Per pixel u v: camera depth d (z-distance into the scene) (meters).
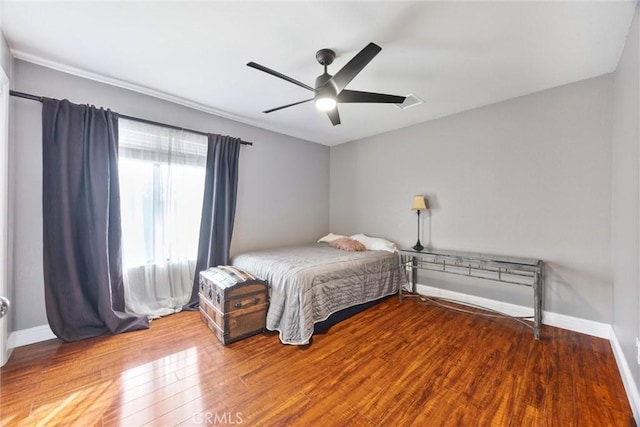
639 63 1.64
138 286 2.86
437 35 1.96
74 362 2.05
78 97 2.52
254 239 3.94
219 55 2.24
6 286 2.04
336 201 4.95
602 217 2.49
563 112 2.69
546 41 2.01
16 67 2.22
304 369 1.99
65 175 2.34
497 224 3.12
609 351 2.23
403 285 3.76
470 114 3.32
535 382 1.84
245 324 2.46
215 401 1.66
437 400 1.68
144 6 1.70
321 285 2.64
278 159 4.23
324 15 1.78
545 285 2.79
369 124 3.86
